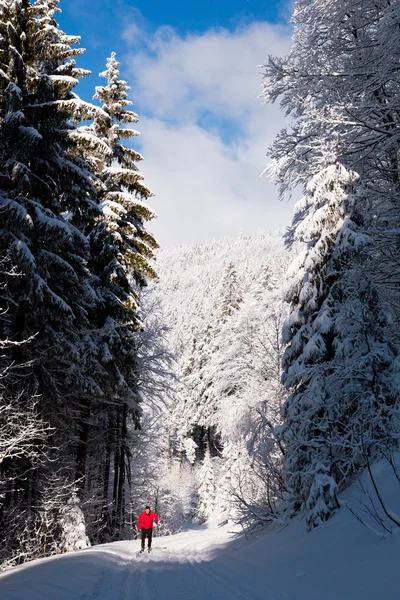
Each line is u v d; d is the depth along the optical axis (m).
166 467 53.28
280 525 11.74
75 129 15.80
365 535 7.43
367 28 13.52
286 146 14.27
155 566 10.63
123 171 19.80
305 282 12.55
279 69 13.75
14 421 13.38
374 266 11.78
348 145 12.55
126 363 20.36
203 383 53.22
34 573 8.19
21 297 13.05
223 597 6.65
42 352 14.55
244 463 25.06
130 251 20.34
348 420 10.42
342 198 12.02
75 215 16.27
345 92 13.04
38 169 14.56
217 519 38.03
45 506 15.23
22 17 14.06
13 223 12.43
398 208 12.73
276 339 22.81
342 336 11.20
